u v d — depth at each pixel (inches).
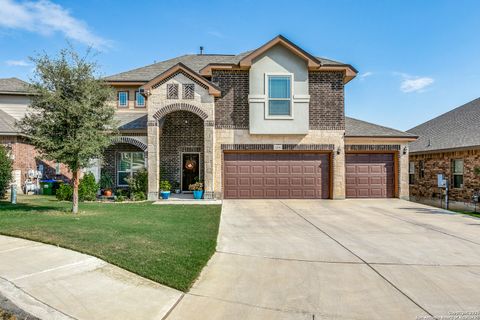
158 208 522.3
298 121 668.1
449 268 261.0
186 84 644.7
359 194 695.1
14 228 330.0
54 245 275.4
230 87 682.2
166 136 734.5
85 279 211.0
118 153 745.6
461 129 767.1
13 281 201.8
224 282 226.7
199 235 338.3
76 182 454.3
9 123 748.6
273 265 264.8
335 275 243.9
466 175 671.1
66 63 434.3
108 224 368.2
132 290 201.3
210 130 643.5
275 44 663.8
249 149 676.1
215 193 666.2
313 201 654.5
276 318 178.4
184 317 176.4
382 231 393.4
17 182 725.3
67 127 434.6
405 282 231.1
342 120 686.5
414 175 867.4
